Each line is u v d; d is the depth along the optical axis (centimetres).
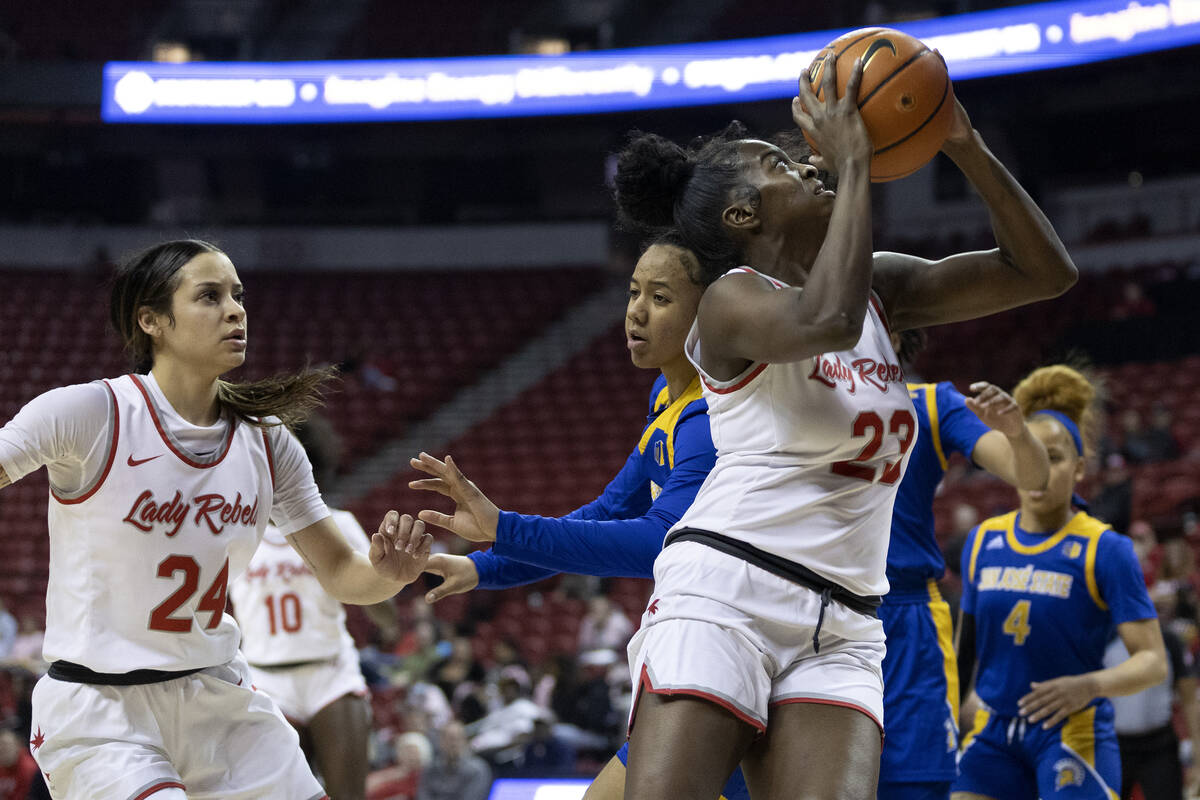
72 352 2631
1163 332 2200
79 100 2561
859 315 288
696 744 299
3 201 2983
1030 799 550
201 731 403
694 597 316
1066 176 2736
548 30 3014
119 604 391
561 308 2873
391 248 3030
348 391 2595
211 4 3070
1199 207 2566
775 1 2850
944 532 1786
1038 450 467
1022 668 550
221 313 404
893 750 463
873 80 310
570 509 2275
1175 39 1992
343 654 677
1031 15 2145
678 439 379
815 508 318
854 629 325
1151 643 529
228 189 3047
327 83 2591
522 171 3094
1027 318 2406
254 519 419
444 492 374
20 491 2183
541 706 1429
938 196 2733
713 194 342
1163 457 1819
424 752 1144
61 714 390
